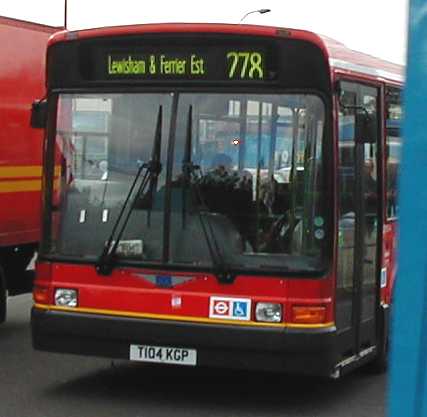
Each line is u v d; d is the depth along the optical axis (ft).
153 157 22.21
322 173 21.06
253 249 21.30
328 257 21.03
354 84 23.17
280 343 20.68
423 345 5.92
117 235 22.29
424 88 5.88
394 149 26.84
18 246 33.86
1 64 31.60
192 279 21.53
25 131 32.96
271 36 21.17
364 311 24.11
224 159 21.74
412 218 5.94
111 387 24.81
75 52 23.08
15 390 24.40
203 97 21.93
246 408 22.68
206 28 21.71
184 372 26.84
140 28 22.31
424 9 5.87
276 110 21.34
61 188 23.09
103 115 22.82
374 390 24.79
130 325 21.83
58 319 22.52
